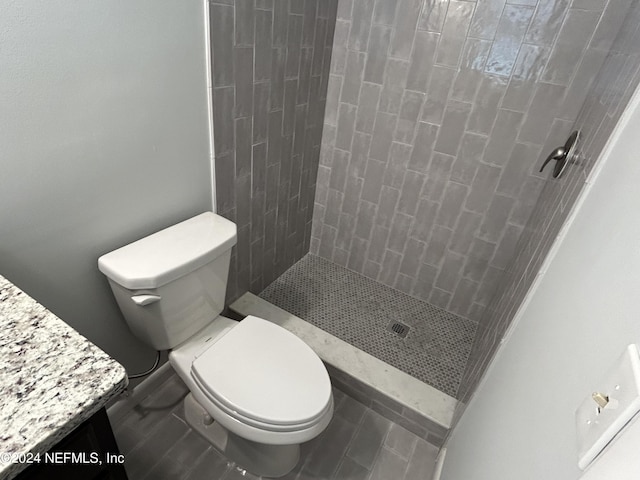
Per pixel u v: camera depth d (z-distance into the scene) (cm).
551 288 68
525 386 63
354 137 186
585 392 39
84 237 96
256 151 147
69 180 88
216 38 108
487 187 163
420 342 177
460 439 108
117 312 116
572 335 49
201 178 127
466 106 154
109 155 94
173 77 102
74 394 49
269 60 133
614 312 38
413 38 152
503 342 95
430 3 143
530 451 50
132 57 90
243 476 124
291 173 179
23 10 68
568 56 129
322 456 133
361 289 209
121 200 102
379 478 128
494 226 169
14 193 79
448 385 155
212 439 129
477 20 138
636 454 26
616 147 59
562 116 137
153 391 145
